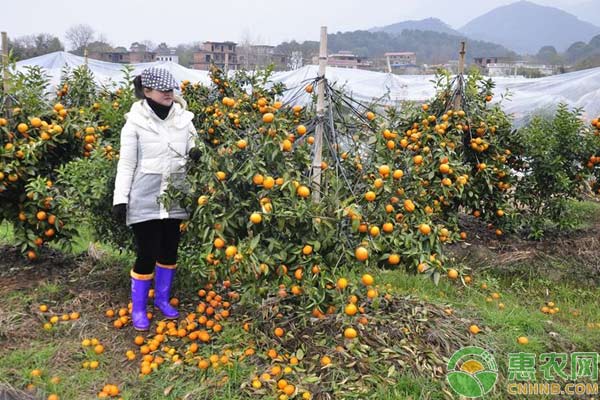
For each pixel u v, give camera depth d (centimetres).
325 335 356
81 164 402
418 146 403
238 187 338
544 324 416
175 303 405
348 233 316
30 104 434
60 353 337
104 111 479
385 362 334
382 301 403
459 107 573
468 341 366
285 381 307
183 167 359
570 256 568
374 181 324
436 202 399
